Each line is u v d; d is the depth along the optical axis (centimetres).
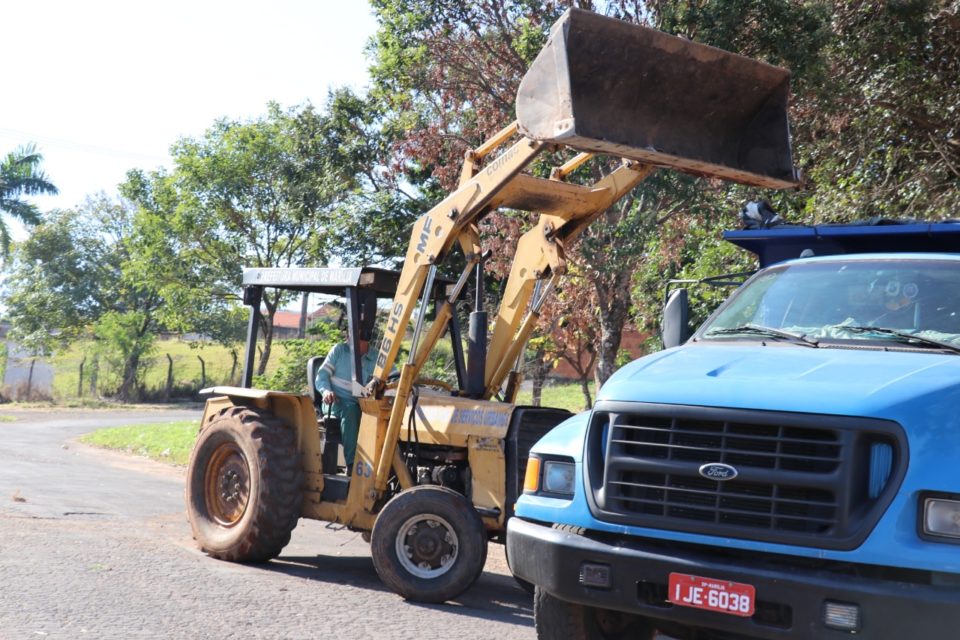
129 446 2181
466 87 1806
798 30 1398
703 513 424
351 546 988
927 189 1398
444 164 2022
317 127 2919
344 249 2791
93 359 4862
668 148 597
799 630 390
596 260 1447
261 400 878
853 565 395
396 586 731
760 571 401
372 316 861
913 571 382
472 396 836
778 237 667
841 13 1517
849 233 636
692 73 589
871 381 420
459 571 725
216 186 4234
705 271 1555
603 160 1466
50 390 4816
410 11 1766
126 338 4791
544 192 790
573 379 3891
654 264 1719
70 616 594
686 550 428
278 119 4306
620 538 446
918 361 450
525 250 858
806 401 411
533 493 485
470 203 769
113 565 761
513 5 1680
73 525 961
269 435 833
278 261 4391
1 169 4253
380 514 743
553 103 549
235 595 693
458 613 702
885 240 630
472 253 798
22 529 898
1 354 4859
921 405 398
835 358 464
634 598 430
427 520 740
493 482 774
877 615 376
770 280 587
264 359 4203
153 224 4509
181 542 909
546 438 497
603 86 566
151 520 1046
